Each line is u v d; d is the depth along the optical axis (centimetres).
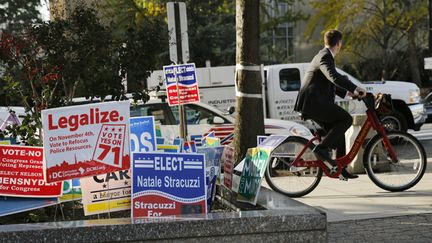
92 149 627
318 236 578
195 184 641
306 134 1612
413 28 4675
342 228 871
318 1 4762
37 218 678
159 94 1580
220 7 4019
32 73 807
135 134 721
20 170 647
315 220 576
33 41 805
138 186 637
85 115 626
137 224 552
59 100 812
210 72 2038
